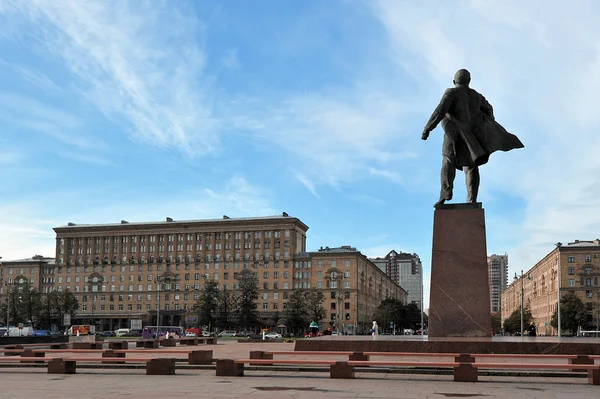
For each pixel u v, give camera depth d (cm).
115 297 14350
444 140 2258
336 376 1619
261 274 13638
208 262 13950
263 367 1861
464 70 2266
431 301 2100
